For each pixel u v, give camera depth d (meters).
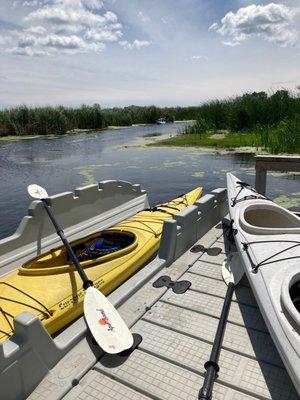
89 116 41.19
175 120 56.78
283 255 3.26
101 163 17.52
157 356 2.79
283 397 2.37
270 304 2.72
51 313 3.34
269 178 12.83
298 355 2.22
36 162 18.45
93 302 3.21
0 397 2.29
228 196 5.43
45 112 34.19
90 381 2.58
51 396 2.44
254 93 24.89
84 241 4.63
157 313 3.32
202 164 15.81
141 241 4.73
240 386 2.47
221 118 26.64
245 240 3.73
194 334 3.02
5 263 4.35
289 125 17.23
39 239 4.88
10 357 2.32
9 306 3.35
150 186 12.77
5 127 33.41
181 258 4.36
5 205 11.23
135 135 31.48
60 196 5.15
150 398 2.43
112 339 2.86
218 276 3.90
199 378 2.56
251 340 2.91
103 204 6.12
